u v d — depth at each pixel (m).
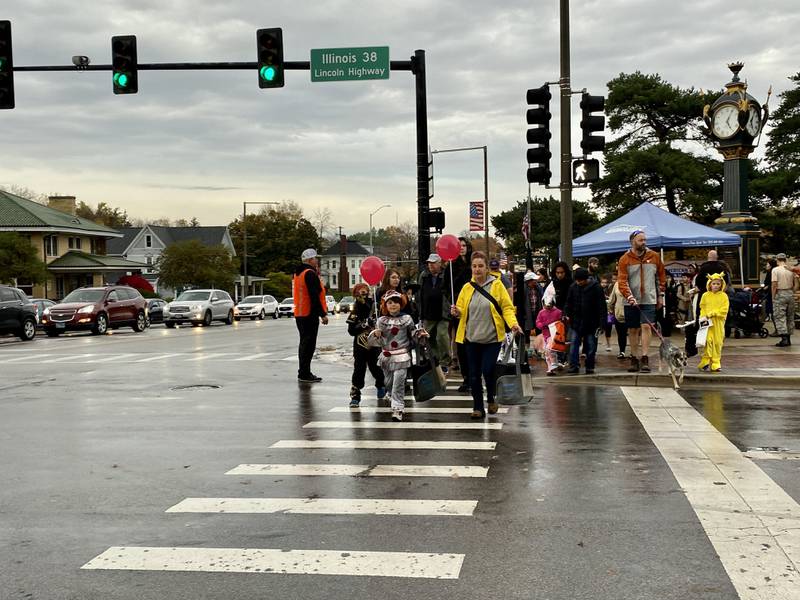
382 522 5.36
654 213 21.47
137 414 10.11
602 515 5.42
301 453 7.60
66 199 68.44
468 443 7.94
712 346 12.41
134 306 32.94
